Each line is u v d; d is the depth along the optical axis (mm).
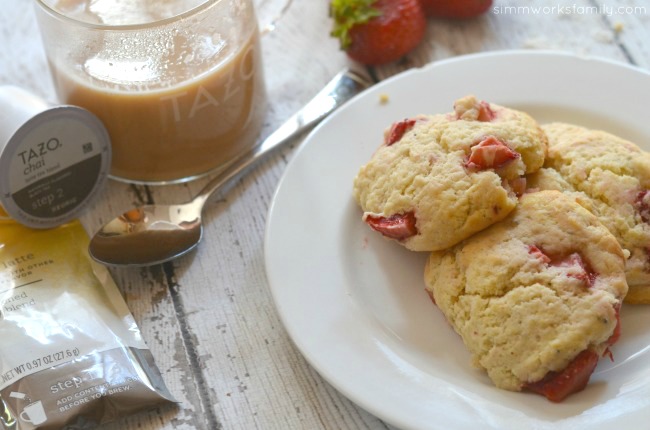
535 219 588
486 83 678
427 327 599
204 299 627
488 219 591
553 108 671
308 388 594
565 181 614
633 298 596
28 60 742
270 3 739
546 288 568
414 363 583
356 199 632
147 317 622
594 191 606
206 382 599
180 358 607
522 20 751
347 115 668
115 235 639
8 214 637
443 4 744
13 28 761
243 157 677
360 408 586
